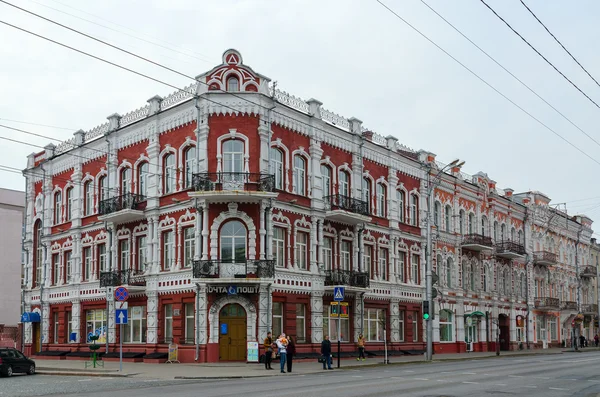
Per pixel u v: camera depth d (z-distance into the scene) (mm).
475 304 54656
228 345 34406
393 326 44312
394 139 46438
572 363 36094
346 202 40406
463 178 55406
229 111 35531
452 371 28703
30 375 30078
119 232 40719
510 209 62562
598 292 76188
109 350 39625
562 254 75062
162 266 37531
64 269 45562
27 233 49469
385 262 44781
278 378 25344
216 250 34562
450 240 51969
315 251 38438
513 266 62531
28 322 47500
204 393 18891
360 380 23484
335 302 31938
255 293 34469
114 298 30484
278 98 37312
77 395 18938
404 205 47219
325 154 40188
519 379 24562
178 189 37062
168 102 38562
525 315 64062
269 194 34312
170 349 34812
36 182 49375
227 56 36188
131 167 40344
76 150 45031
